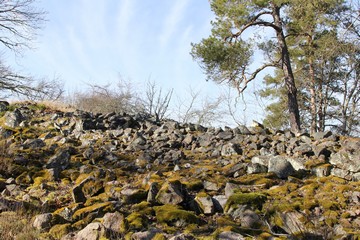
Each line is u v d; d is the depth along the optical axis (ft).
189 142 33.81
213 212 19.01
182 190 20.33
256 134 34.63
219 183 21.95
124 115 43.80
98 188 21.56
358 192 20.48
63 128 38.99
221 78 60.80
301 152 28.14
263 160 26.03
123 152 31.48
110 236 16.25
